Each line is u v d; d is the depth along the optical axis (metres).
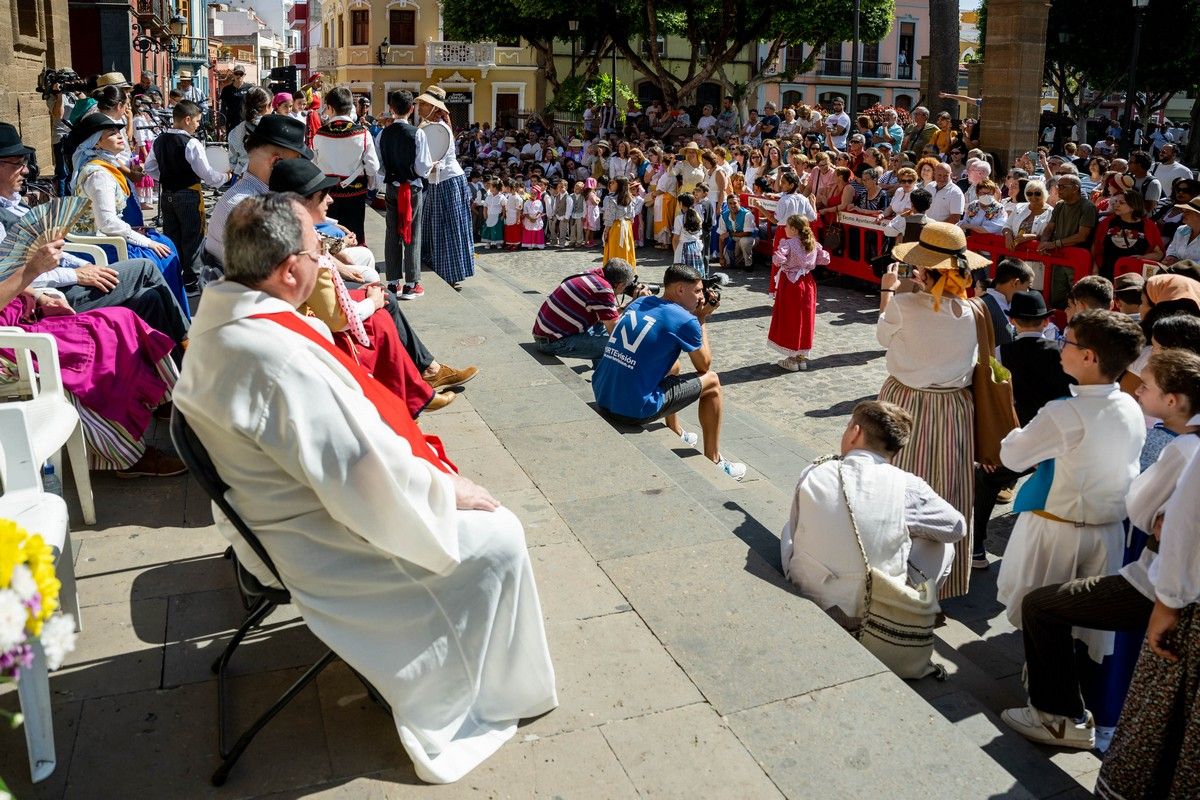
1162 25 29.50
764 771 2.71
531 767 2.69
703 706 2.96
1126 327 3.92
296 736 2.79
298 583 2.55
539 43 37.88
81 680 2.99
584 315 7.03
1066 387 5.80
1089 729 3.87
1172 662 3.11
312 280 2.58
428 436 3.15
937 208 12.66
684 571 3.71
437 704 2.66
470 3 36.03
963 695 4.03
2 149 4.92
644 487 4.46
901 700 3.01
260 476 2.49
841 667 3.16
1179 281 5.20
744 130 26.83
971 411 5.22
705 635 3.31
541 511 4.20
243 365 2.37
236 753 2.59
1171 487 3.37
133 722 2.82
